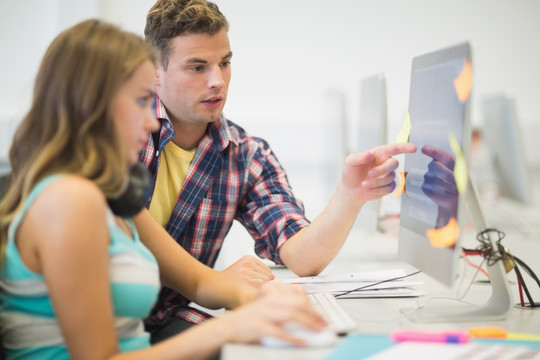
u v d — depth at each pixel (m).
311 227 1.56
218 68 1.56
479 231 1.22
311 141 4.05
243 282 1.32
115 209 1.03
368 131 2.13
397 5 4.04
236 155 1.70
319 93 4.05
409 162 1.38
